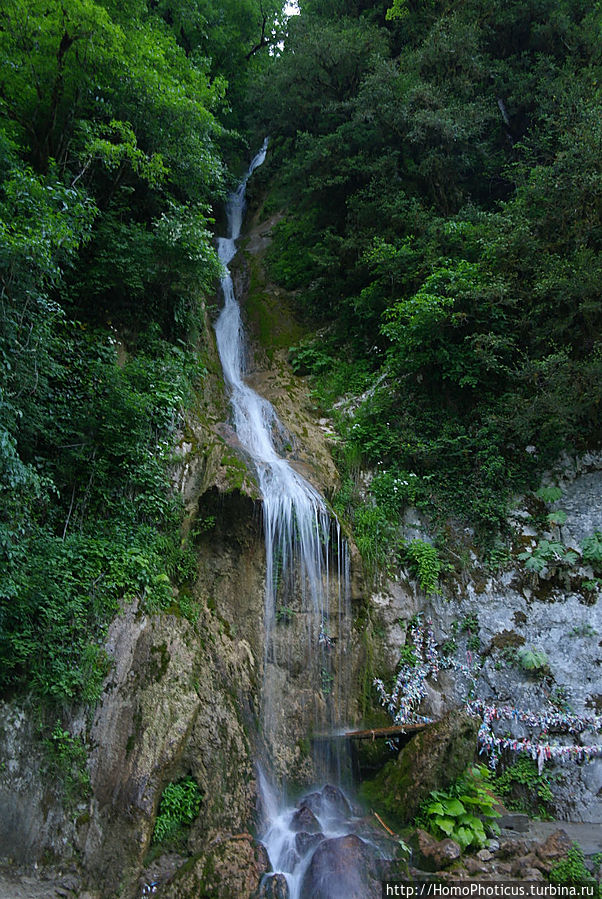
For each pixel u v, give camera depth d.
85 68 11.97
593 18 17.08
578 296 11.64
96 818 7.13
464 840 7.58
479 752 9.62
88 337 11.28
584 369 11.03
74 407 10.28
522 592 10.80
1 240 8.16
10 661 7.52
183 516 10.23
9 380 8.88
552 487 11.58
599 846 7.79
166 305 12.97
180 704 8.05
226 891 6.66
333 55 17.94
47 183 10.83
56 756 7.32
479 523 11.53
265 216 20.77
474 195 17.11
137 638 8.28
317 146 17.08
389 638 10.47
